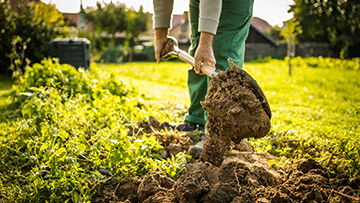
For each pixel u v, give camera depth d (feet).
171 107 15.07
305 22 107.14
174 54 8.51
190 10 9.41
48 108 9.80
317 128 10.96
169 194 5.79
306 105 17.44
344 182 6.32
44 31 29.43
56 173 6.37
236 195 5.58
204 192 5.55
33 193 6.04
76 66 25.49
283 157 7.69
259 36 109.81
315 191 5.55
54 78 12.74
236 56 8.66
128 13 96.63
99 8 93.56
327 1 105.81
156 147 7.72
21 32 28.09
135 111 11.41
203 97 10.28
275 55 108.99
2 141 8.81
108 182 6.63
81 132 8.39
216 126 6.05
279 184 6.44
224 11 8.25
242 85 5.92
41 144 7.63
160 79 30.91
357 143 7.54
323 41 114.32
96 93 13.05
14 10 37.83
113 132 7.72
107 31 97.55
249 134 5.72
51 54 25.46
